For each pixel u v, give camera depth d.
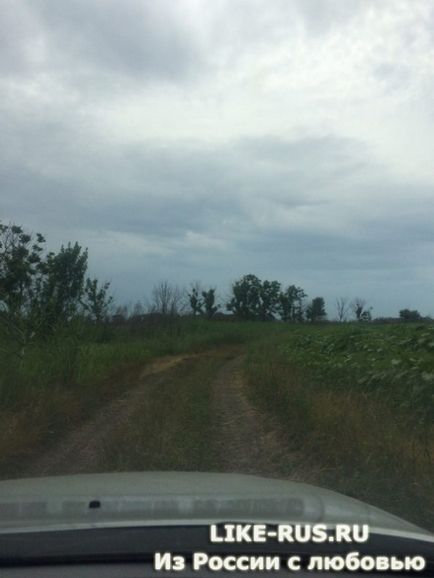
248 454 8.88
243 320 57.41
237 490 3.54
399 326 20.12
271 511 3.06
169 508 3.03
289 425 9.80
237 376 18.23
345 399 10.20
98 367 16.22
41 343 14.71
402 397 10.20
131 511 2.96
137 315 31.45
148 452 8.55
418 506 6.19
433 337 13.70
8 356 13.06
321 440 8.41
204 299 56.91
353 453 7.61
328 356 17.02
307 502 3.32
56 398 11.80
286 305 63.03
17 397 11.36
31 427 9.80
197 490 3.51
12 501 3.19
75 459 8.73
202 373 18.95
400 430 8.54
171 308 35.00
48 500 3.21
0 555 2.48
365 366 13.16
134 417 11.10
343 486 6.86
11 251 18.73
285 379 13.69
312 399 10.55
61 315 15.73
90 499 3.23
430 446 7.73
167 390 14.70
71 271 19.34
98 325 20.58
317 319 62.19
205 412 11.84
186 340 30.14
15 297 14.63
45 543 2.53
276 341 29.59
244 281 63.47
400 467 7.02
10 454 8.67
